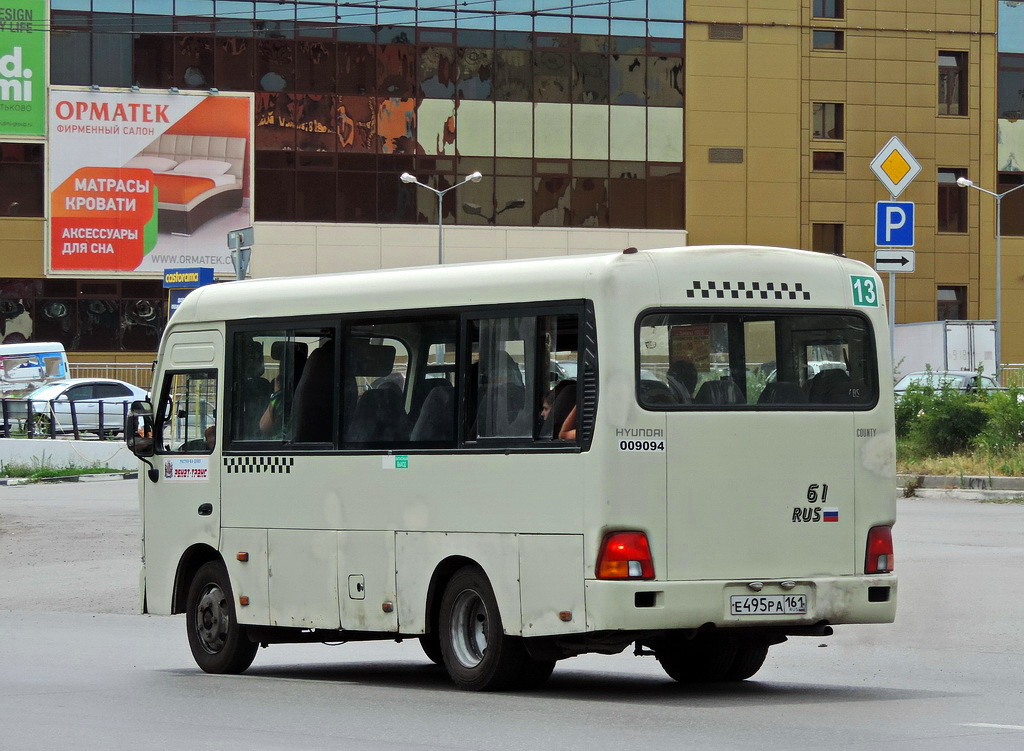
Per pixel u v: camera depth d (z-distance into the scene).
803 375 15.22
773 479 14.91
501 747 11.92
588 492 14.45
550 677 17.50
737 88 92.62
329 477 16.91
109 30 87.44
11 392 72.50
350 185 89.56
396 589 16.19
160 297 88.44
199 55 88.38
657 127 91.94
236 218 88.62
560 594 14.66
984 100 95.62
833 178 93.69
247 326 18.06
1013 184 96.50
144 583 19.20
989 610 21.67
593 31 91.25
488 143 90.50
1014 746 11.78
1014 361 96.50
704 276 14.88
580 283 14.70
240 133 88.50
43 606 26.48
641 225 91.88
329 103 89.25
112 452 55.78
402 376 16.28
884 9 94.06
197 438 18.62
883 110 94.25
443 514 15.72
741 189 92.69
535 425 14.97
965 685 16.23
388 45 89.69
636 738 12.27
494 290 15.44
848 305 15.46
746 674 16.64
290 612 17.34
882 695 15.34
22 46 86.75
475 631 15.65
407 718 13.72
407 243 89.88
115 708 14.79
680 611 14.42
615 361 14.45
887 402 15.52
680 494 14.56
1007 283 96.38
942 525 32.03
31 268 87.38
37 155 87.44
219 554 18.38
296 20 88.94
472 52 90.31
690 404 14.66
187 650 21.02
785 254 15.28
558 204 91.19
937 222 95.50
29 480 51.62
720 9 92.25
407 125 89.88
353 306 16.81
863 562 15.29
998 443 41.94
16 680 17.50
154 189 88.00
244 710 14.52
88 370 85.19
